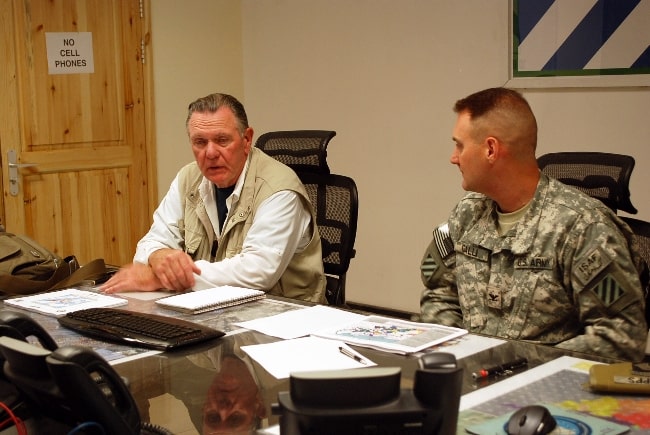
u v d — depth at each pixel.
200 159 2.52
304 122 4.92
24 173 4.26
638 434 1.14
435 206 4.35
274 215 2.45
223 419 1.25
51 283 2.47
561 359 1.50
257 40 5.09
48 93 4.31
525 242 1.87
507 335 1.89
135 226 4.73
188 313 1.92
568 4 3.72
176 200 2.70
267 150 2.95
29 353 1.12
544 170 2.28
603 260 1.76
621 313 1.75
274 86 5.05
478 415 1.23
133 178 4.70
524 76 3.91
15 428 1.24
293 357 1.55
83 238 4.52
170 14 4.78
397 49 4.39
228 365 1.52
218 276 2.30
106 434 1.12
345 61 4.64
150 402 1.34
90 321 1.79
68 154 4.41
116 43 4.55
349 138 4.70
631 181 3.62
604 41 3.62
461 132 1.93
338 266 2.74
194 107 2.51
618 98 3.62
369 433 0.94
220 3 5.03
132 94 4.64
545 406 1.25
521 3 3.87
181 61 4.86
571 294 1.84
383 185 4.57
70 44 4.36
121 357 1.58
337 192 2.78
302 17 4.82
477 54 4.07
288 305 2.00
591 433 1.15
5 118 4.17
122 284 2.24
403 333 1.68
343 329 1.73
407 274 4.53
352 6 4.56
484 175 1.91
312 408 0.94
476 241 1.97
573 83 3.75
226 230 2.53
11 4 4.14
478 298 1.96
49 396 1.13
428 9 4.23
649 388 1.29
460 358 1.52
